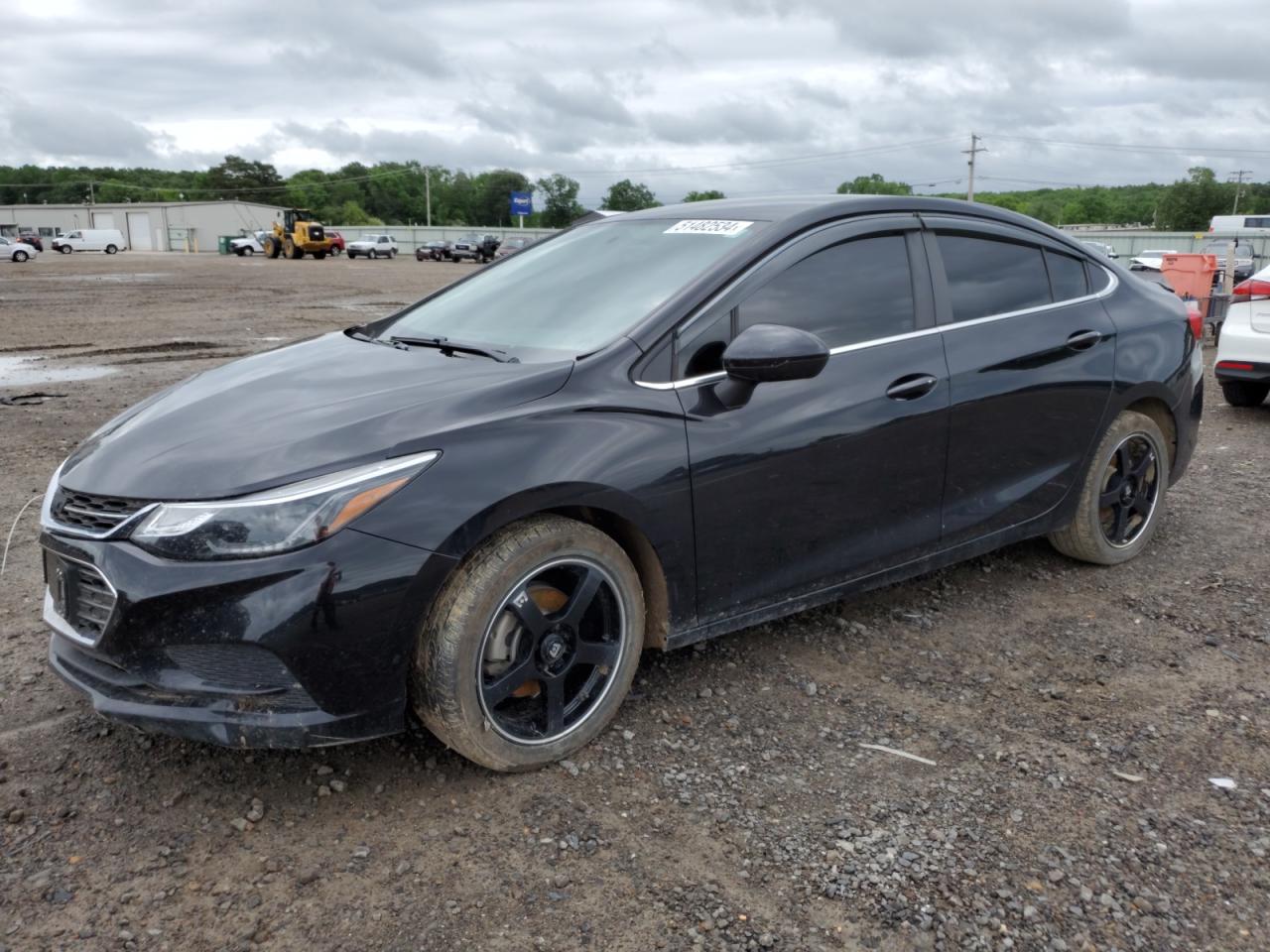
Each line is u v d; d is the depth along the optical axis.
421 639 2.66
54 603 2.81
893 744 3.06
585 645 2.93
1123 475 4.44
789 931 2.27
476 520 2.61
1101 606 4.13
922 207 3.80
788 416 3.22
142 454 2.73
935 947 2.22
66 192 153.88
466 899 2.36
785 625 3.91
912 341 3.59
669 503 2.98
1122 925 2.30
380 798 2.75
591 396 2.90
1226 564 4.61
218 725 2.50
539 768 2.90
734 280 3.22
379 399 2.83
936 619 3.99
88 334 14.15
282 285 28.12
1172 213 115.62
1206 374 10.36
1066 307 4.14
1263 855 2.55
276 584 2.44
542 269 3.83
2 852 2.51
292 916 2.30
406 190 152.88
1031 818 2.69
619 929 2.27
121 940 2.23
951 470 3.72
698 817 2.68
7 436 7.01
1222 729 3.17
